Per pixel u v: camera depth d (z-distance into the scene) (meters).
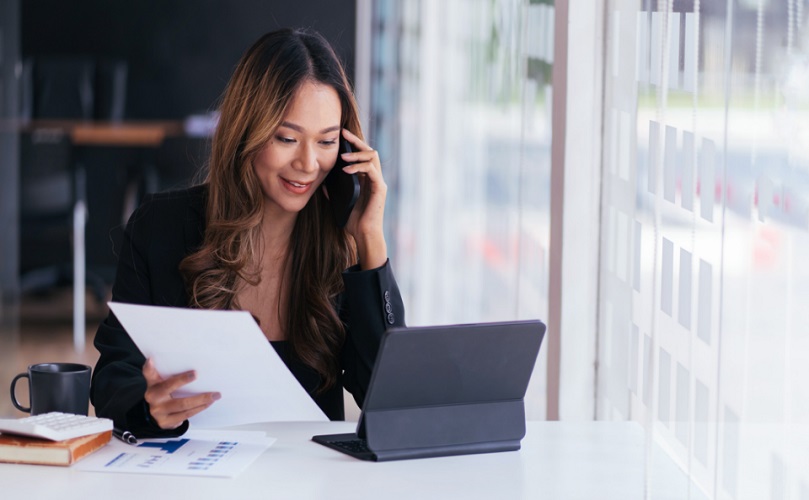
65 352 5.20
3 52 5.78
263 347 1.42
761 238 1.32
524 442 1.60
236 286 1.83
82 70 6.95
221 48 7.45
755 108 1.32
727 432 1.37
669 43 1.56
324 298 1.85
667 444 1.56
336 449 1.53
